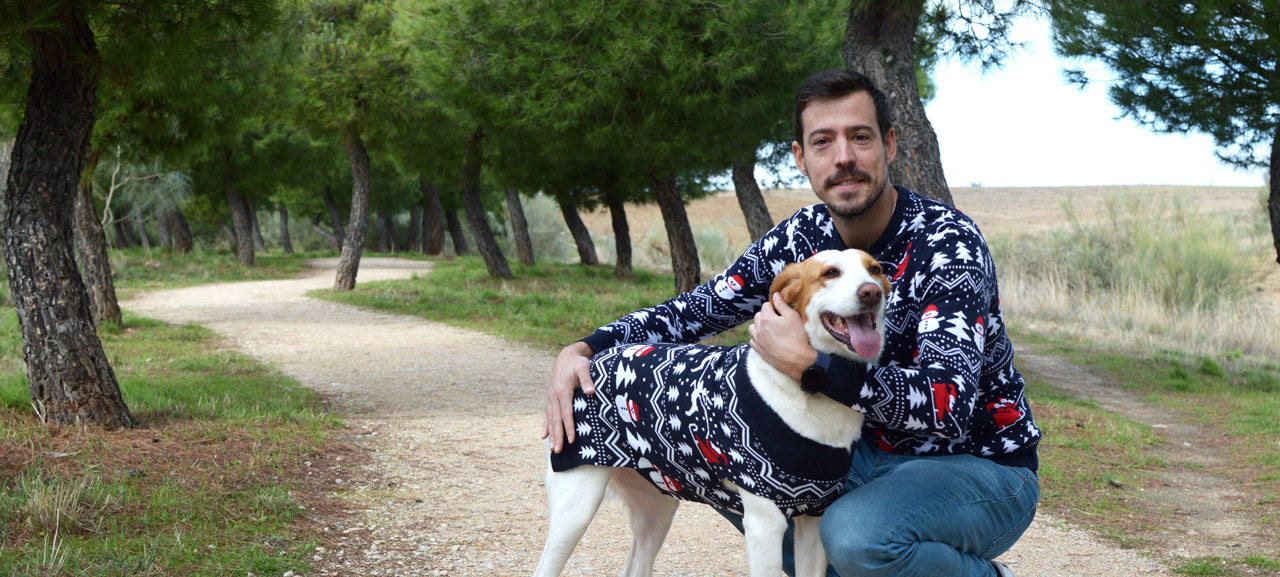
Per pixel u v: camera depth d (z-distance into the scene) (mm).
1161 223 21781
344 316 15805
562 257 40125
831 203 2502
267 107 13312
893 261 2504
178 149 11703
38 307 6281
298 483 5438
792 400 2324
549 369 10727
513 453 6723
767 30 11258
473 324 14789
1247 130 10344
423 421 7754
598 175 22562
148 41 6305
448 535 4703
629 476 3074
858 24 8422
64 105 6332
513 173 20953
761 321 2287
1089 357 14188
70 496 4504
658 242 36188
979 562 2504
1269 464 7539
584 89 11609
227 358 10703
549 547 2836
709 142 12859
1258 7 9164
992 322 2457
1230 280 19438
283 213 47812
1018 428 2541
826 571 2803
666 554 4559
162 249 32250
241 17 6332
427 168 22922
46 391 6309
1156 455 7816
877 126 2500
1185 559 4949
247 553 4121
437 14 13219
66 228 6414
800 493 2408
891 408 2166
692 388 2533
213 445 6074
